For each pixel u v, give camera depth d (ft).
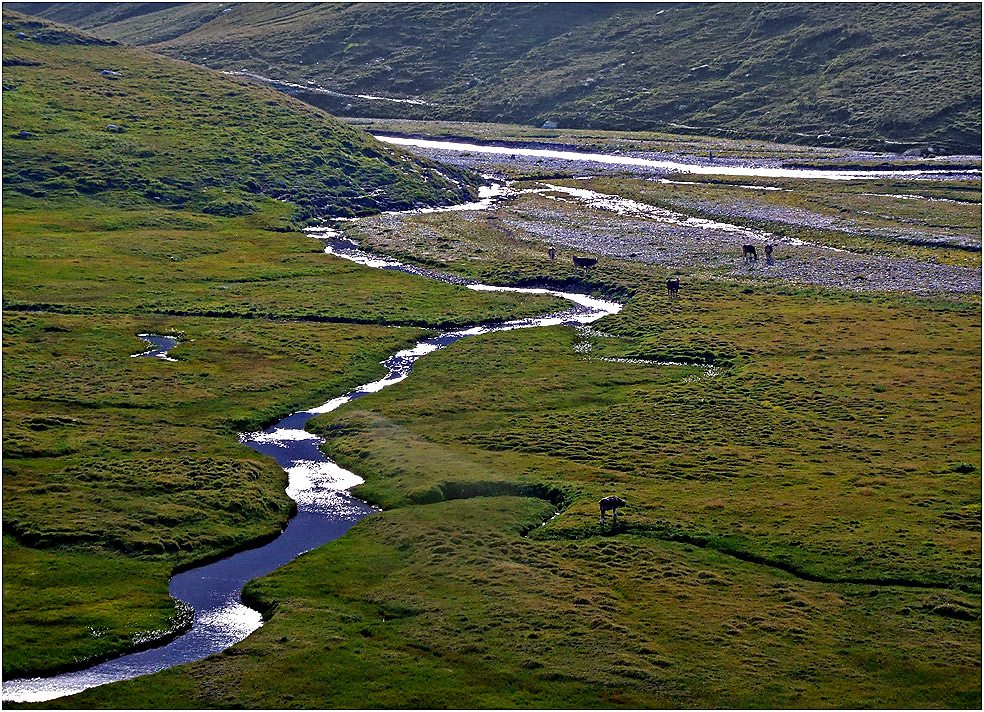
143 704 126.11
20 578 157.69
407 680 129.80
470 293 341.82
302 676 131.13
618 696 126.21
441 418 231.09
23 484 190.08
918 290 330.34
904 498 183.01
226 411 237.04
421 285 352.08
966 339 280.92
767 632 140.97
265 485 195.72
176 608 151.84
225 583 160.66
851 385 246.68
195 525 177.17
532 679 129.49
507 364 270.05
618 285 344.90
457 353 279.69
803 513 177.78
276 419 237.25
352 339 293.23
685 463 202.18
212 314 316.60
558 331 300.81
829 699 125.59
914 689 127.95
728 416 228.63
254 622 148.77
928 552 162.50
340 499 192.44
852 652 136.15
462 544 167.43
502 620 143.02
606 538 170.19
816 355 270.67
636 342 288.92
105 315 310.45
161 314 315.37
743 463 201.57
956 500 181.37
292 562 164.76
